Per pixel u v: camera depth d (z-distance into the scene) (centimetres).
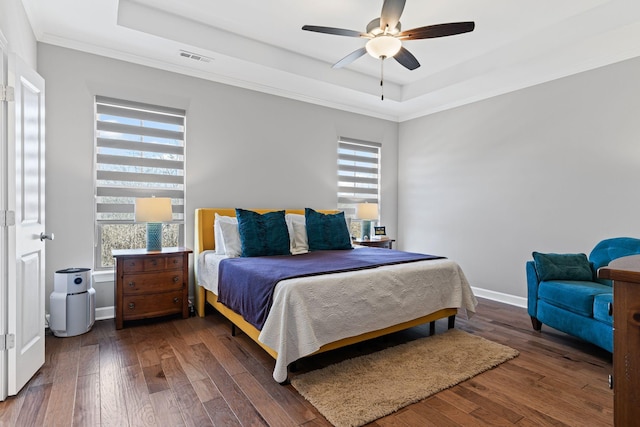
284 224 363
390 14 232
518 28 325
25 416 181
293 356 214
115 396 201
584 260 313
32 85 226
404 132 550
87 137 325
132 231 355
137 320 333
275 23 326
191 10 306
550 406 194
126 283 310
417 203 528
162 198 329
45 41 305
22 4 253
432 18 308
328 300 231
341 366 239
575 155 356
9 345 197
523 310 381
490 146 433
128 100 343
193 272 380
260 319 232
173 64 362
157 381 218
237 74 389
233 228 346
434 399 201
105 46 324
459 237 469
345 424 176
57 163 311
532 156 391
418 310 280
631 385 68
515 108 407
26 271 213
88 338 287
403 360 249
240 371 233
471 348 271
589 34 295
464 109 464
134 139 351
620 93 326
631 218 319
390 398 199
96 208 334
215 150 394
